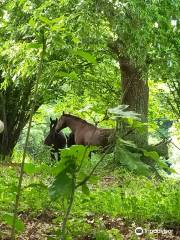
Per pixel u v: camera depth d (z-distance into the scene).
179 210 7.27
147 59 15.28
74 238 5.80
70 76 3.94
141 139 15.30
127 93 17.36
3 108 21.59
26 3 14.55
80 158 3.55
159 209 7.34
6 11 15.38
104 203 7.64
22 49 12.88
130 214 7.24
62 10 13.80
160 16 13.31
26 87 21.27
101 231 5.93
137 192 9.53
